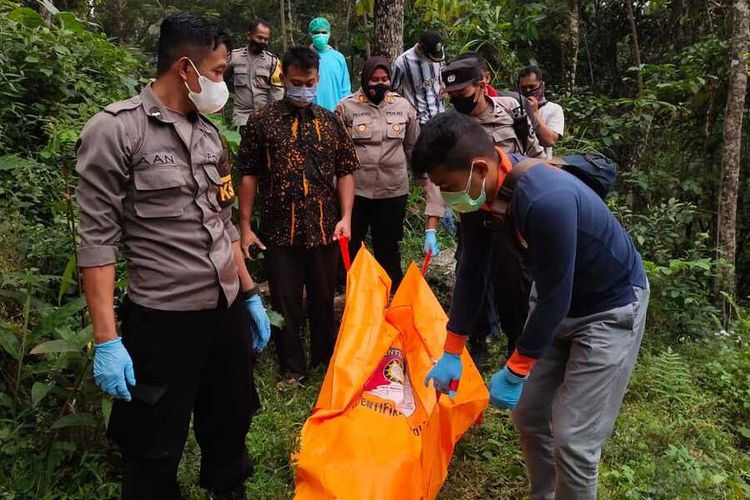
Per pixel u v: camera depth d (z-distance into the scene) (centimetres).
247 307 254
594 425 218
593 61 919
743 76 519
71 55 461
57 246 327
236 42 1031
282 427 315
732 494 291
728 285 519
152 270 212
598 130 640
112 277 201
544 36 861
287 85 345
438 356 288
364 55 884
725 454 335
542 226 191
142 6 1071
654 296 475
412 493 240
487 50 731
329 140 356
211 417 246
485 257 225
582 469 218
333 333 380
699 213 601
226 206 230
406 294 316
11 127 412
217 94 209
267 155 350
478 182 196
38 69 441
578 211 204
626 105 645
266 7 1021
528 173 196
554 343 233
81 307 261
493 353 423
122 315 220
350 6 892
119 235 206
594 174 221
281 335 364
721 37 705
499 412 348
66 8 809
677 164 641
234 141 443
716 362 416
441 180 197
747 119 589
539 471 254
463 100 343
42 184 382
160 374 215
